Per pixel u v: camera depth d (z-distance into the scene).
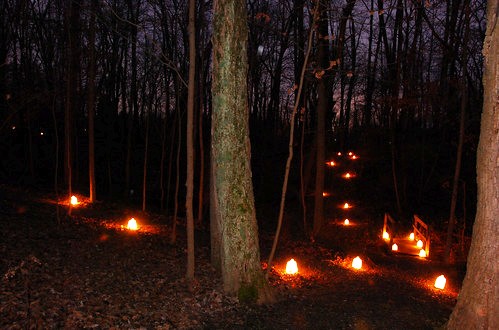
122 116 29.41
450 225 15.01
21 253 8.74
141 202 21.73
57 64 17.67
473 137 17.00
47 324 6.16
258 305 7.80
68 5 14.95
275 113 32.81
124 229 13.30
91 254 9.71
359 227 20.75
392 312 7.86
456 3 19.42
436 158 22.86
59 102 24.61
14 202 13.84
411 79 22.19
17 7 21.33
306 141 29.75
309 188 26.77
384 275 12.38
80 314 6.59
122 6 23.45
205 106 27.83
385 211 23.28
